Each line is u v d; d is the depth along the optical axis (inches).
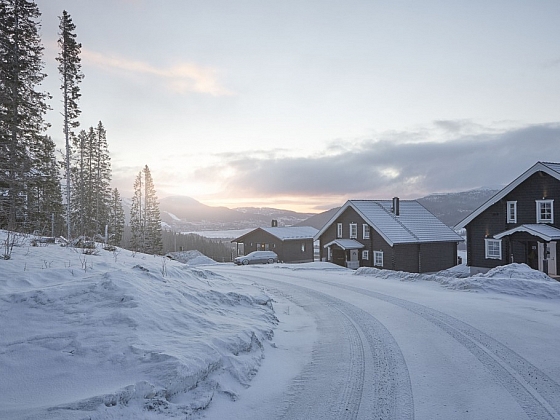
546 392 257.0
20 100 1160.2
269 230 2219.5
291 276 1035.9
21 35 1176.2
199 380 241.8
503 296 657.0
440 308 547.2
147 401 207.3
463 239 1530.5
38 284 342.6
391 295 678.5
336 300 632.4
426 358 329.1
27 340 254.1
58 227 1400.1
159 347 260.4
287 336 410.6
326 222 1722.4
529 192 1073.5
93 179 2153.1
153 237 2652.6
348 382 278.8
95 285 335.3
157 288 382.0
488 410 231.0
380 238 1487.5
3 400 200.4
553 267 999.6
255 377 284.8
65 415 181.9
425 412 229.3
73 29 1396.4
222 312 399.9
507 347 358.3
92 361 239.8
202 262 1950.1
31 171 1226.0
